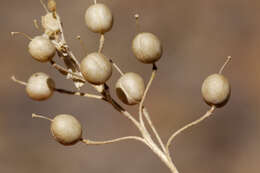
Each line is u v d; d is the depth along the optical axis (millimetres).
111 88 421
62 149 413
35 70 442
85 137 414
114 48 448
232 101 432
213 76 194
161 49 192
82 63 186
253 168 406
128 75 196
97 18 192
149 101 426
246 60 454
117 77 425
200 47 459
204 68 449
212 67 451
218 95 192
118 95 195
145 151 408
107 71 186
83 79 194
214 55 457
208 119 419
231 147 413
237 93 438
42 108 427
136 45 192
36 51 188
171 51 456
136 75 196
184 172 402
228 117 422
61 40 195
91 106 422
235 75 448
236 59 455
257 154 410
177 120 419
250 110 427
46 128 421
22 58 450
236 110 427
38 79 191
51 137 417
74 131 190
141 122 193
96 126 416
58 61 435
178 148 409
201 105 425
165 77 438
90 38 453
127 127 414
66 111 422
